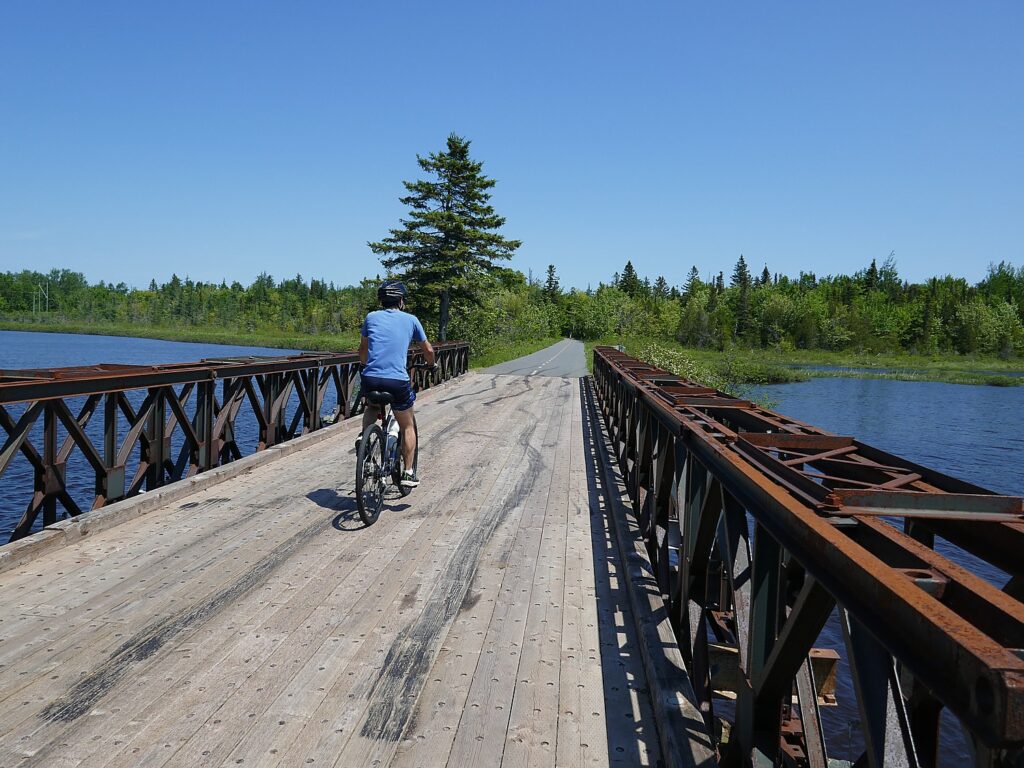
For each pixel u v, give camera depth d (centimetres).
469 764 241
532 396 1516
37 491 448
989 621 131
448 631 344
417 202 3681
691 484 340
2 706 263
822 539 161
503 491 638
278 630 337
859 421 2842
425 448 843
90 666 296
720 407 518
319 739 251
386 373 521
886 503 208
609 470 712
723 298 12962
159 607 358
